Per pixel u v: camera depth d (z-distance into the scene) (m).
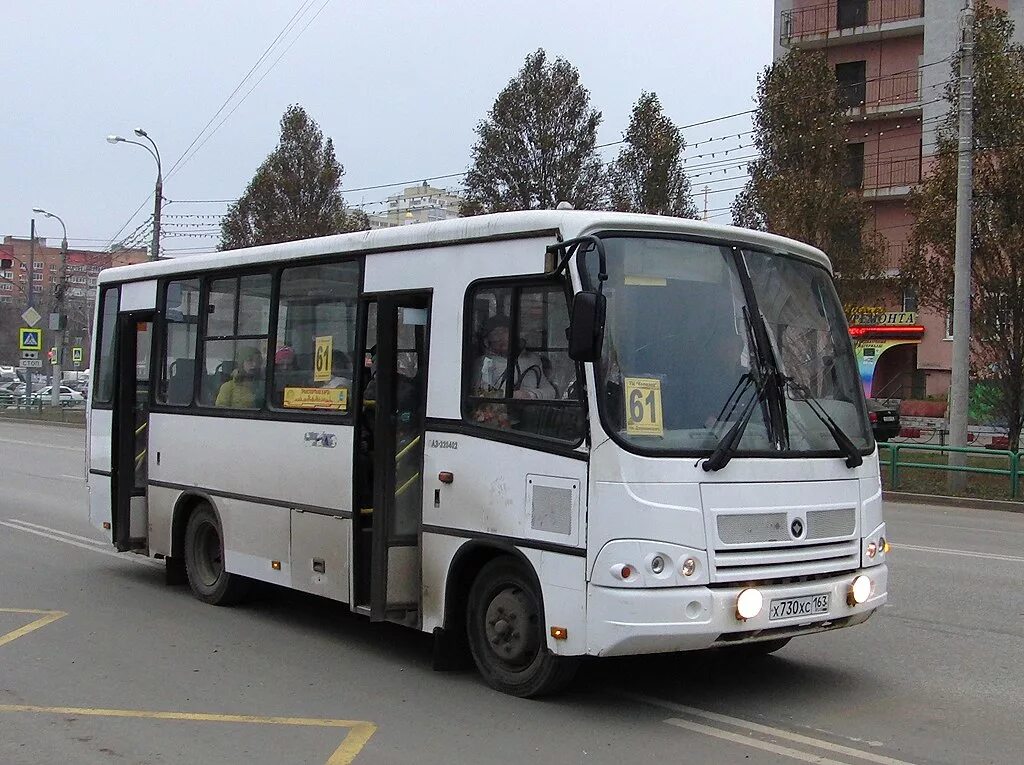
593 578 5.75
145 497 10.28
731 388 6.11
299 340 8.20
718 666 7.26
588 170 27.97
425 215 67.75
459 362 6.72
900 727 5.93
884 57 40.09
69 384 72.38
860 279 23.67
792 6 41.75
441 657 7.01
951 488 20.02
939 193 21.47
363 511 7.46
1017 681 6.92
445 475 6.76
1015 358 20.94
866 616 6.44
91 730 5.94
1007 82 20.94
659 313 6.06
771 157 25.16
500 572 6.52
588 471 5.81
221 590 9.18
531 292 6.28
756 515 5.90
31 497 17.67
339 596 7.58
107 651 7.72
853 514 6.39
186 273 9.66
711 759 5.40
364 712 6.23
